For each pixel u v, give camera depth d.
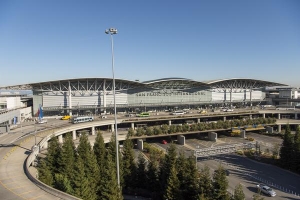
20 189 26.45
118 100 107.38
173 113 104.25
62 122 81.75
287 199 39.56
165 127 77.62
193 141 80.12
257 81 132.88
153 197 38.47
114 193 30.66
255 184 45.62
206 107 128.75
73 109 97.69
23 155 41.34
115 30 31.52
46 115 95.81
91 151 42.09
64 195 23.97
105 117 94.31
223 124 84.81
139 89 111.88
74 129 72.00
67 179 32.69
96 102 102.31
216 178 30.27
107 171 32.03
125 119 89.12
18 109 84.31
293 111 109.69
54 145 39.97
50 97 94.94
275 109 118.06
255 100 138.75
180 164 36.88
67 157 37.91
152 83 108.31
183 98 122.00
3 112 72.56
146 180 39.91
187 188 33.91
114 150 41.91
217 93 129.50
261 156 62.50
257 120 92.19
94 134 77.94
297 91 139.88
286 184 45.59
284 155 54.47
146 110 115.38
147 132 74.31
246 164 57.19
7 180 29.36
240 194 27.75
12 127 70.50
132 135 72.44
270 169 53.78
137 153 65.56
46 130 65.12
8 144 49.50
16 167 34.78
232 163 57.94
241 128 86.75
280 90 143.50
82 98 99.69
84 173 32.62
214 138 79.81
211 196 30.00
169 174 34.34
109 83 104.12
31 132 62.41
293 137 55.31
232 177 49.12
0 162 37.19
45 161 38.88
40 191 25.88
